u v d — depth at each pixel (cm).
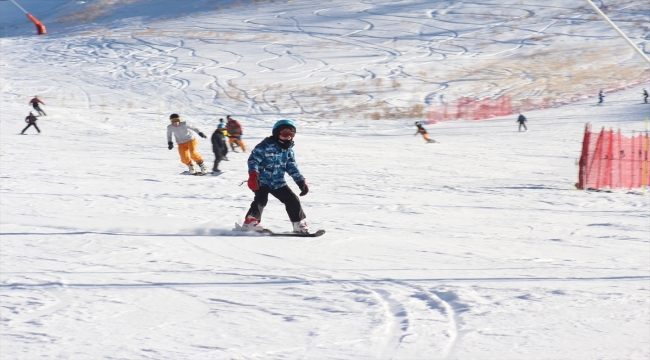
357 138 4016
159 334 409
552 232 993
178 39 9369
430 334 415
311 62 7919
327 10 10544
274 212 1136
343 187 1634
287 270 632
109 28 10656
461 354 377
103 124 4216
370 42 8850
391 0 10881
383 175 2003
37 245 753
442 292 534
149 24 10650
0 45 9525
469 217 1153
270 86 6775
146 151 2752
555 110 5503
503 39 8781
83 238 804
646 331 430
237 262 675
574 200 1488
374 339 404
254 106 5922
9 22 13475
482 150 3141
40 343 385
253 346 387
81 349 375
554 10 9775
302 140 3631
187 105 5916
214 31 9769
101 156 2498
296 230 895
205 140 3522
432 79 7106
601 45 8325
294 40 9044
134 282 564
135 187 1514
